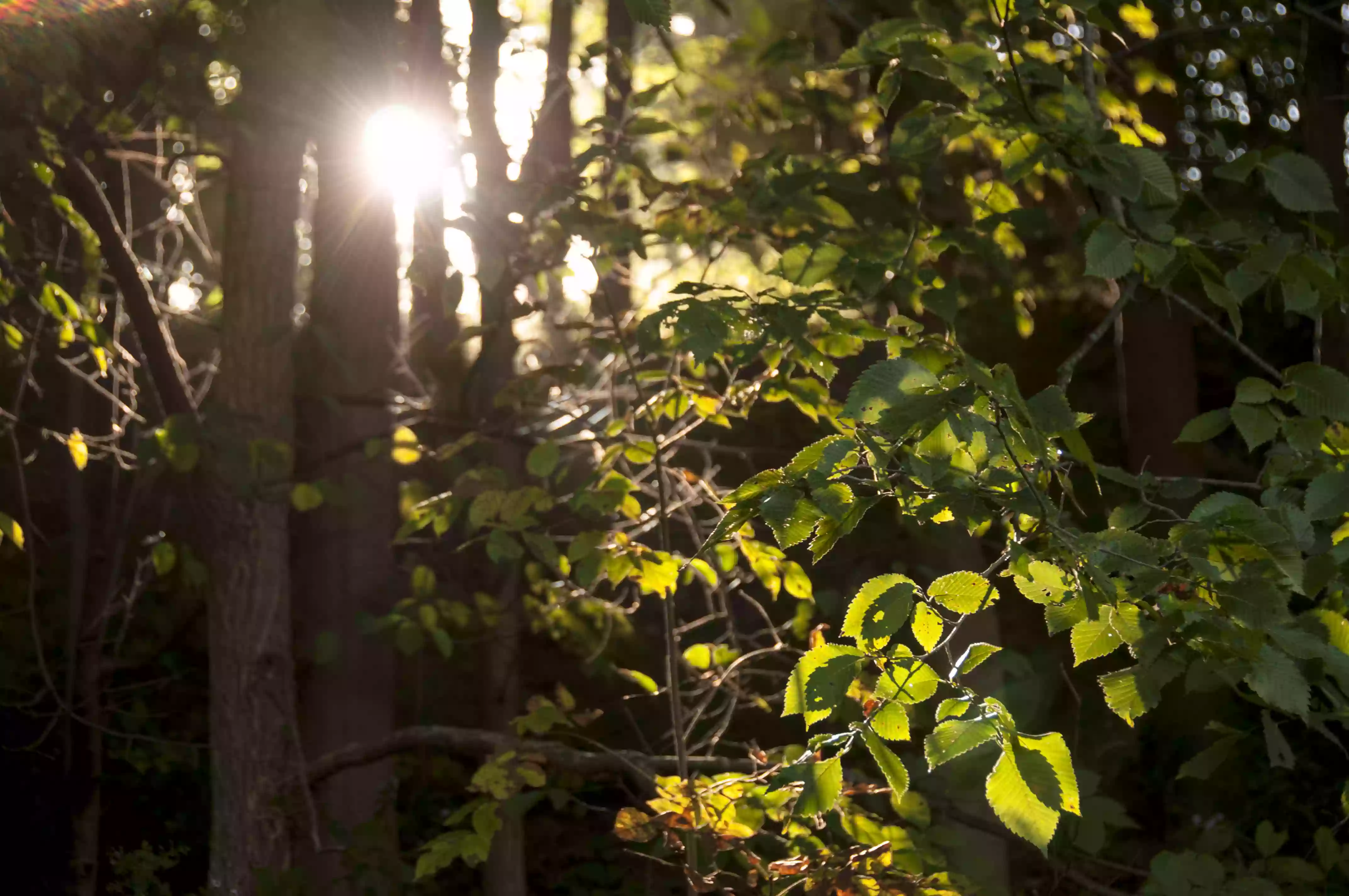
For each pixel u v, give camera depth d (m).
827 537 2.03
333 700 5.66
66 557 7.23
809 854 3.34
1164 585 2.06
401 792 7.35
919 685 2.01
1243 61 4.98
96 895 6.68
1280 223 4.30
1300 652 1.96
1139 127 3.69
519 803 3.89
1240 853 4.50
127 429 6.95
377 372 5.75
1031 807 1.71
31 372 5.29
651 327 3.03
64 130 4.64
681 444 4.37
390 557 5.85
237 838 5.21
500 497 3.97
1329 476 2.33
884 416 1.82
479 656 6.61
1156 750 6.62
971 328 7.84
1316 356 2.81
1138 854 5.22
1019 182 4.85
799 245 3.45
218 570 5.31
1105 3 3.68
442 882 6.95
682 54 5.52
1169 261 2.65
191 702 7.73
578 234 4.04
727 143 5.11
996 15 3.03
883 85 3.22
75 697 6.41
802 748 3.49
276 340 4.98
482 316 5.05
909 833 3.50
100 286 6.30
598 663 5.09
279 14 4.54
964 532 4.29
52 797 6.28
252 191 5.35
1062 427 1.92
